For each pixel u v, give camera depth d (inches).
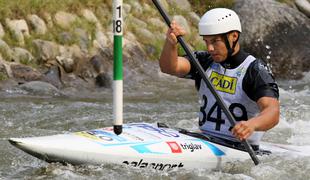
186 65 611.8
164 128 611.8
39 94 1119.6
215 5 1663.4
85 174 543.8
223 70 597.0
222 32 575.8
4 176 586.6
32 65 1233.4
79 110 999.0
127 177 547.5
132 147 554.3
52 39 1293.1
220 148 594.6
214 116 605.0
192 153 577.9
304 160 625.0
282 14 1648.6
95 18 1398.9
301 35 1631.4
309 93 1310.3
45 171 562.6
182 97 1181.1
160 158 562.3
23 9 1298.0
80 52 1299.2
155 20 1512.1
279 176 584.1
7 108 985.5
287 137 836.6
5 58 1210.0
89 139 550.3
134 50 1381.6
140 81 1296.8
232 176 573.3
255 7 1644.9
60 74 1225.4
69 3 1374.3
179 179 557.3
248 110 587.8
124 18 1441.9
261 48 1581.0
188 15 1603.1
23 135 809.5
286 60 1569.9
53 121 913.5
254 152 579.2
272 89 567.5
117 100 556.7
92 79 1248.8
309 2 1756.9
